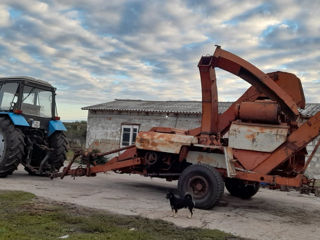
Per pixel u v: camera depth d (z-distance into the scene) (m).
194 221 4.94
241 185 7.92
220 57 6.52
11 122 7.91
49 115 8.92
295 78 6.75
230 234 4.33
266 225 5.10
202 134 6.70
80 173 7.96
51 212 4.70
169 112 15.37
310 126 5.84
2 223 3.97
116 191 7.31
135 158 7.32
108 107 17.02
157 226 4.43
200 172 6.00
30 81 8.38
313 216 6.23
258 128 6.22
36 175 8.99
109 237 3.77
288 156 5.94
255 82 6.50
